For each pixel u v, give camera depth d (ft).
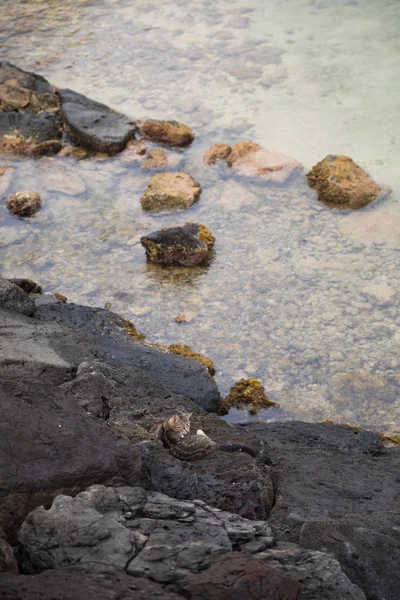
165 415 45.83
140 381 52.42
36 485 29.84
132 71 114.21
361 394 62.28
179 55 117.39
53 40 124.77
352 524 34.58
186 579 26.25
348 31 120.57
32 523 28.60
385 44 115.85
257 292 73.51
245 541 30.60
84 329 59.47
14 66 111.55
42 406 33.53
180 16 129.90
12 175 92.07
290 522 35.27
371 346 66.64
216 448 41.34
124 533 28.35
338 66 110.93
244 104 103.91
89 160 95.35
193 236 77.41
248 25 124.98
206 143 96.84
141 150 95.20
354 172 85.46
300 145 94.58
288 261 77.10
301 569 29.37
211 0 134.92
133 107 105.19
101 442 32.55
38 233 83.25
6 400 33.22
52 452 31.24
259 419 60.59
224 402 61.72
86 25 129.18
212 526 30.42
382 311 70.08
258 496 36.04
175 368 59.52
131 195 88.58
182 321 70.54
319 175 86.38
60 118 103.04
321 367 65.00
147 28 126.52
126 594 24.20
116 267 77.87
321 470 42.24
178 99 106.32
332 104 102.27
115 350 60.08
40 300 68.95
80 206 87.04
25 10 135.85
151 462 36.91
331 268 75.61
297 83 107.65
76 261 78.95
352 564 32.63
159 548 28.19
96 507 30.14
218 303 72.49
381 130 96.12
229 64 113.70
